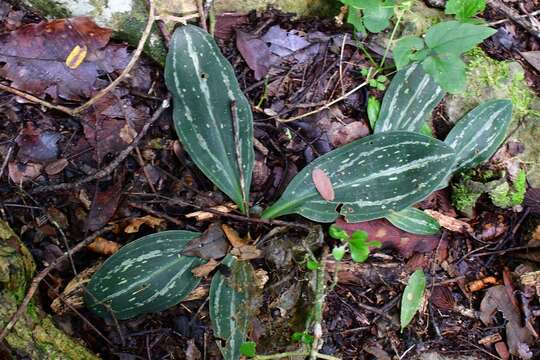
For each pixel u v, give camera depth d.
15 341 0.59
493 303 0.72
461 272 0.73
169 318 0.68
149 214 0.68
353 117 0.74
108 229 0.67
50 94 0.67
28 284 0.62
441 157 0.69
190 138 0.67
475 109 0.73
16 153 0.67
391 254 0.72
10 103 0.67
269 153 0.72
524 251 0.74
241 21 0.73
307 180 0.69
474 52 0.76
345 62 0.74
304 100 0.73
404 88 0.72
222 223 0.69
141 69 0.70
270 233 0.69
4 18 0.67
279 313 0.69
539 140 0.75
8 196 0.66
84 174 0.68
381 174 0.69
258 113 0.72
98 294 0.64
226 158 0.68
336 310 0.70
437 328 0.71
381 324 0.71
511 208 0.74
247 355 0.64
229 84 0.68
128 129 0.69
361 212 0.69
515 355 0.72
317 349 0.65
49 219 0.66
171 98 0.69
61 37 0.67
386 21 0.69
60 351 0.61
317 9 0.74
